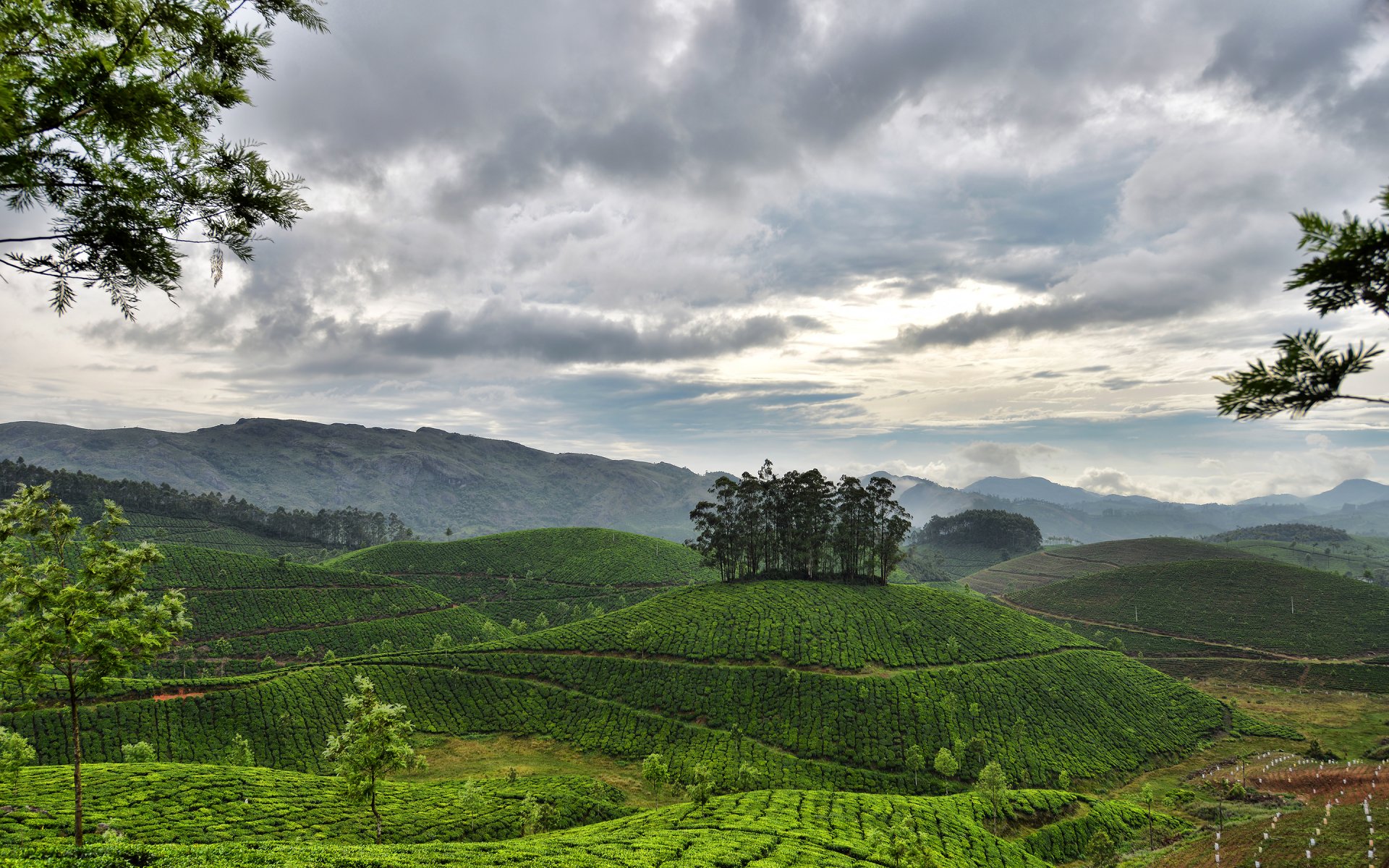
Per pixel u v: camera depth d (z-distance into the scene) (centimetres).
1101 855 6906
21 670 2817
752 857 4531
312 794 6544
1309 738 11256
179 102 1164
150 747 7756
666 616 13488
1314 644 17088
